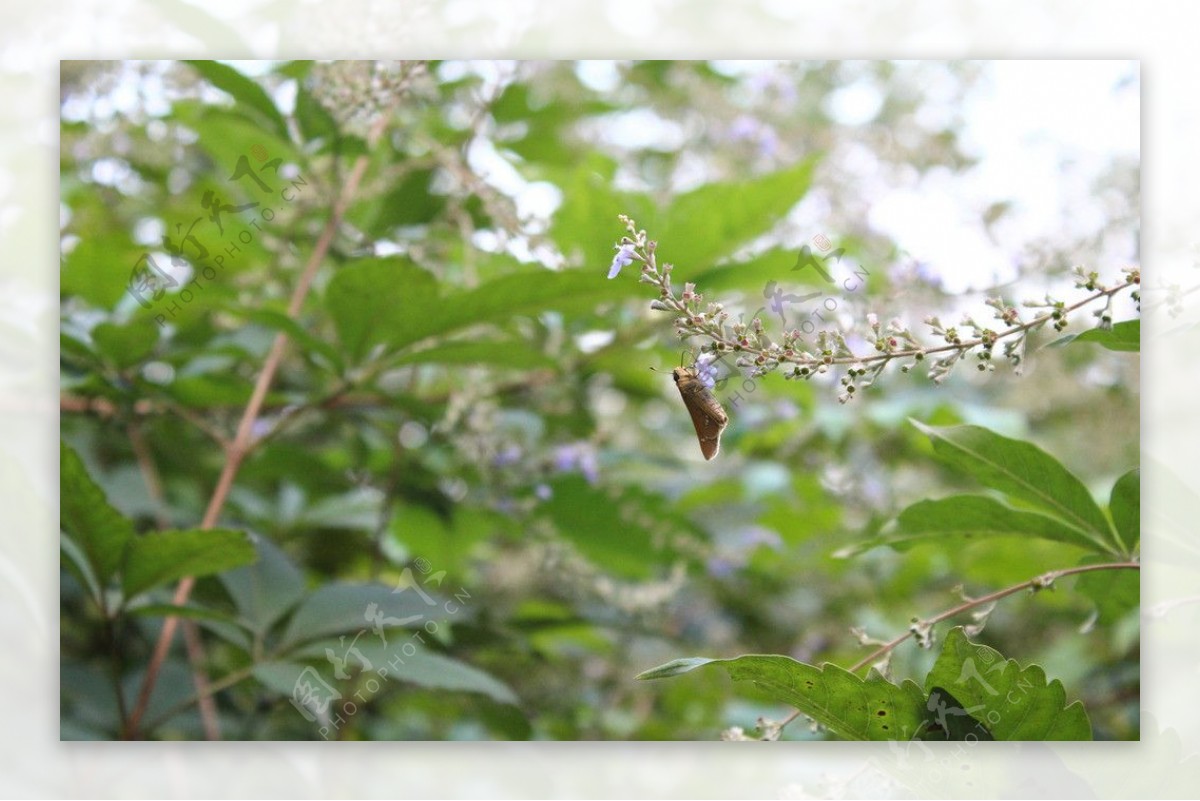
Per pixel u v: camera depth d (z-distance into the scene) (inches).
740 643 52.6
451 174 45.6
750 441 54.1
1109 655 47.3
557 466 46.9
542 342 46.6
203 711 44.0
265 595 42.9
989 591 51.7
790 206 44.3
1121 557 39.8
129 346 43.8
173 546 40.6
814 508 53.7
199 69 44.3
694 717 49.9
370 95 43.1
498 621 45.7
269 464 46.8
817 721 38.8
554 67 48.8
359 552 48.1
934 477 56.2
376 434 48.3
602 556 47.6
